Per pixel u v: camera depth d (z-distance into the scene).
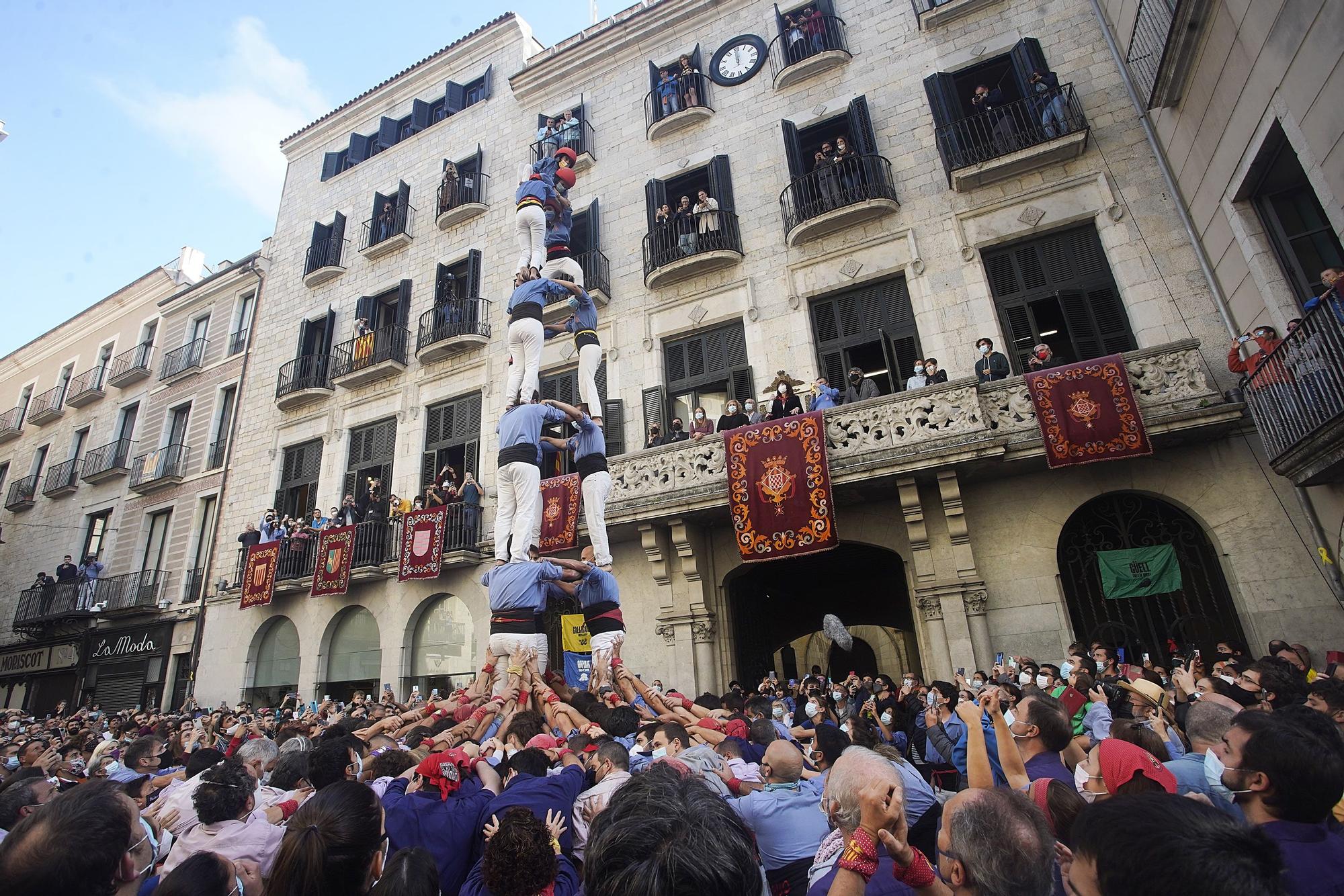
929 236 14.02
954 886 2.27
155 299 27.30
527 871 2.56
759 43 17.23
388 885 2.49
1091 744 4.87
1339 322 7.62
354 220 22.42
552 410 7.48
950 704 6.18
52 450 27.77
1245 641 10.27
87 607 21.97
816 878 2.76
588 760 4.33
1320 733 2.91
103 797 2.46
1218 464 10.71
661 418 15.26
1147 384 10.80
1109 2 13.29
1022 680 8.48
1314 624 9.74
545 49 22.70
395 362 19.00
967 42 14.98
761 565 15.61
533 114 20.08
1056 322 12.94
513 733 5.00
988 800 2.27
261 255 24.02
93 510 24.81
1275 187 10.08
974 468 11.50
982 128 14.09
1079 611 11.42
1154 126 12.53
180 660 20.11
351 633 17.44
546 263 8.45
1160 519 11.38
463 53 22.47
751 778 4.26
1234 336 11.09
